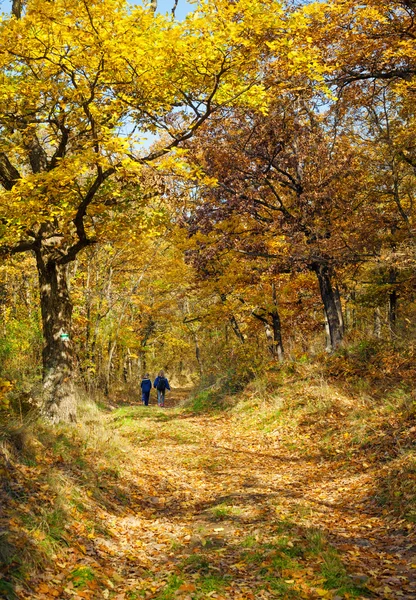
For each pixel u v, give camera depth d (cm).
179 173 830
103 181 930
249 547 521
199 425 1409
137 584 454
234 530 580
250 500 700
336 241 1376
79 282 2298
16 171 1037
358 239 1373
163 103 840
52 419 955
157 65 729
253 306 1970
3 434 618
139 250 2058
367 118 1535
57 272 1061
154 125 906
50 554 452
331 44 1139
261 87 841
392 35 1105
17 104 852
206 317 2031
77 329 2119
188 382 4078
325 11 1052
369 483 709
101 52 697
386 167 1516
